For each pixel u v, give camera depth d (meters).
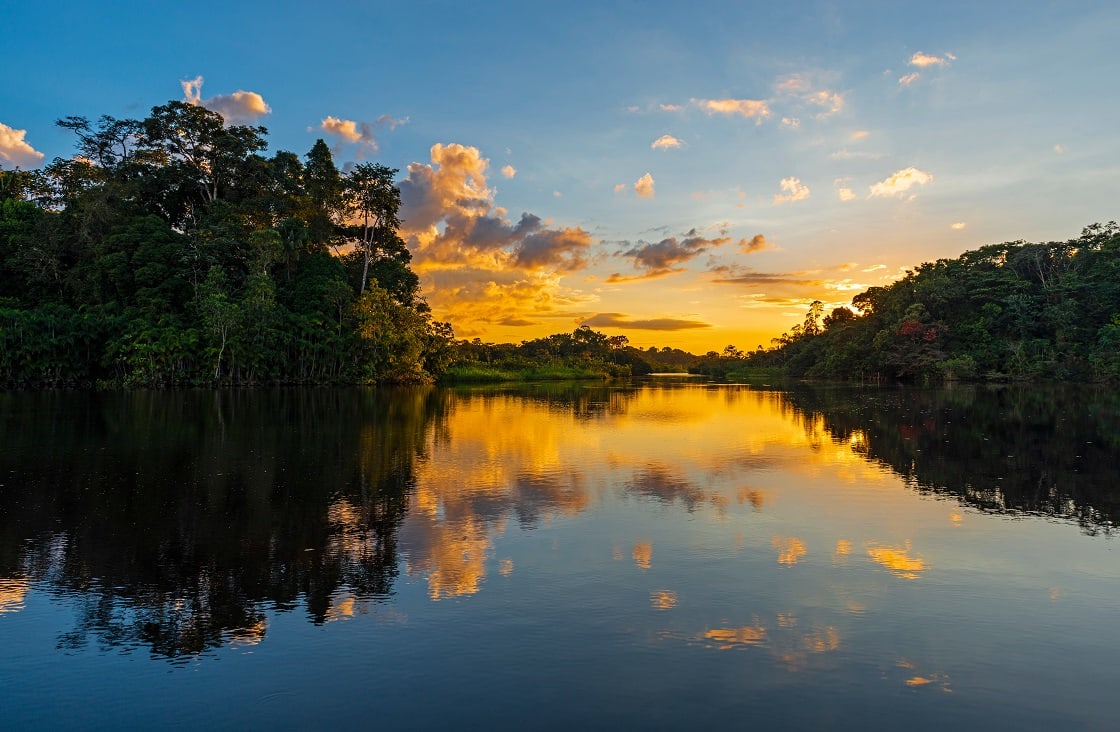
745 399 50.41
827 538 10.39
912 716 5.25
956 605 7.61
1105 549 9.82
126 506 12.48
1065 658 6.30
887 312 89.31
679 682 5.77
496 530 10.87
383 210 77.00
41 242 57.88
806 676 5.90
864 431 25.92
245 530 10.84
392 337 66.00
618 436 24.48
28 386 50.53
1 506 12.43
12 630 6.96
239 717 5.28
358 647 6.51
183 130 64.88
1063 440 22.39
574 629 6.91
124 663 6.22
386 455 19.03
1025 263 83.31
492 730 5.04
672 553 9.59
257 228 62.38
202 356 53.88
